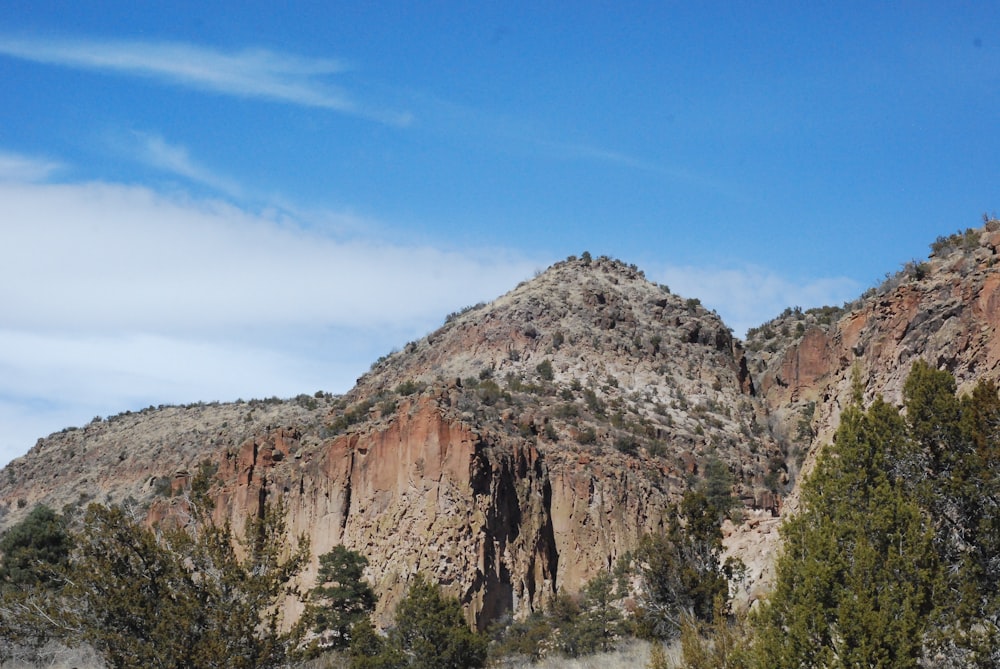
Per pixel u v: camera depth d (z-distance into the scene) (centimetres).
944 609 2983
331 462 8694
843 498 3288
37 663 4556
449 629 5184
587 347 10981
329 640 6519
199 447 12094
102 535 3850
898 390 4528
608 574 7112
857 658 2858
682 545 4984
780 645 3031
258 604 3825
